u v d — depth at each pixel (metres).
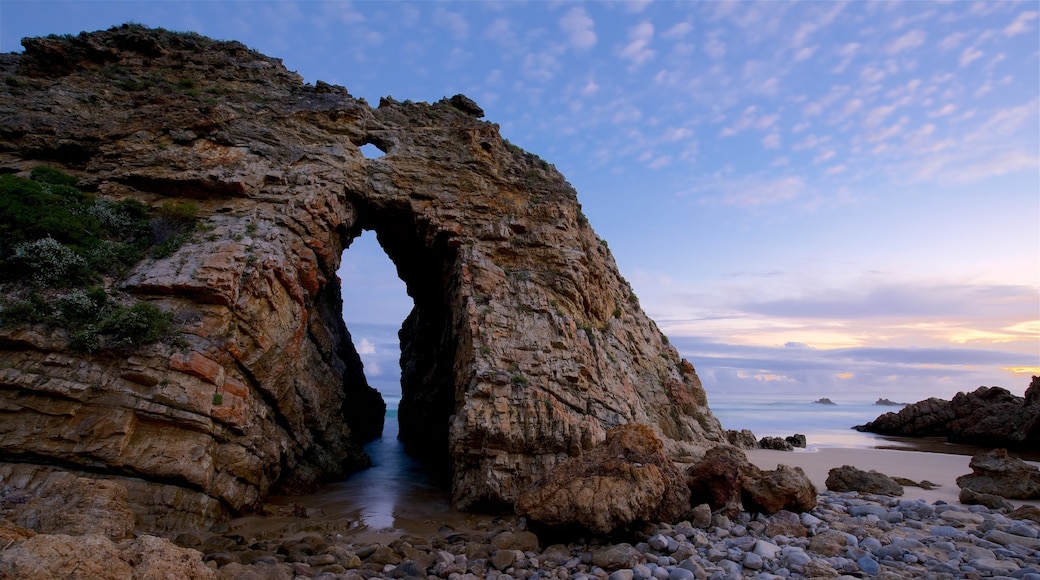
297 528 15.59
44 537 7.66
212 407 16.45
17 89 24.23
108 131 23.39
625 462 14.28
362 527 16.42
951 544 12.33
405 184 25.98
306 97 27.48
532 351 22.06
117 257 18.94
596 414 21.80
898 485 18.97
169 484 15.23
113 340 15.98
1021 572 10.57
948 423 44.59
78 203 20.56
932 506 15.86
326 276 24.62
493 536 14.34
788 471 15.77
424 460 32.09
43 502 12.04
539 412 20.00
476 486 18.98
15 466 14.35
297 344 21.41
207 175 22.28
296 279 21.41
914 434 46.47
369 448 38.06
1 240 17.80
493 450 19.19
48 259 17.23
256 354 18.88
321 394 24.70
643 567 11.32
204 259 18.91
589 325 25.59
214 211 21.94
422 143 27.67
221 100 25.62
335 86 28.83
